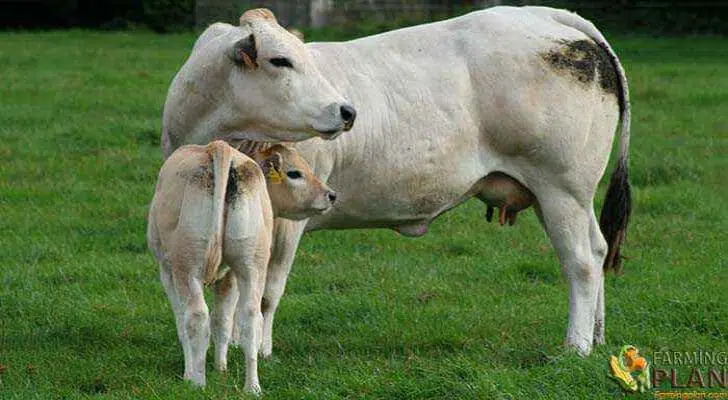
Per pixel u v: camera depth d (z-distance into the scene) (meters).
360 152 11.30
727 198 19.09
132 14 50.53
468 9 47.88
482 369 10.41
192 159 10.01
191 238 9.82
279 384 10.59
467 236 16.95
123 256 15.88
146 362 11.55
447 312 13.32
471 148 11.62
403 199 11.55
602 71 11.88
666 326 12.52
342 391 10.19
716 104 27.23
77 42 42.28
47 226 17.09
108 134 22.47
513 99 11.51
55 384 10.85
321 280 14.80
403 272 15.18
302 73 10.66
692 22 45.16
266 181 10.74
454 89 11.51
